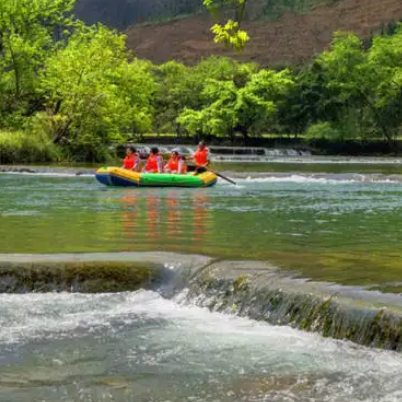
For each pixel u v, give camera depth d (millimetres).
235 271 7309
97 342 5859
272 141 78562
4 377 5039
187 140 85125
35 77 47531
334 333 5828
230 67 84375
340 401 4523
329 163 47688
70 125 41688
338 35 71312
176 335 6039
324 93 73312
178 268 7727
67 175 29875
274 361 5340
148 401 4590
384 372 5047
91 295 7461
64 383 4922
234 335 6027
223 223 12719
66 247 9320
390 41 69062
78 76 42438
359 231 11523
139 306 7051
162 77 95312
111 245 9562
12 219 13141
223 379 4980
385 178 28297
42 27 49875
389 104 69000
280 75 74188
